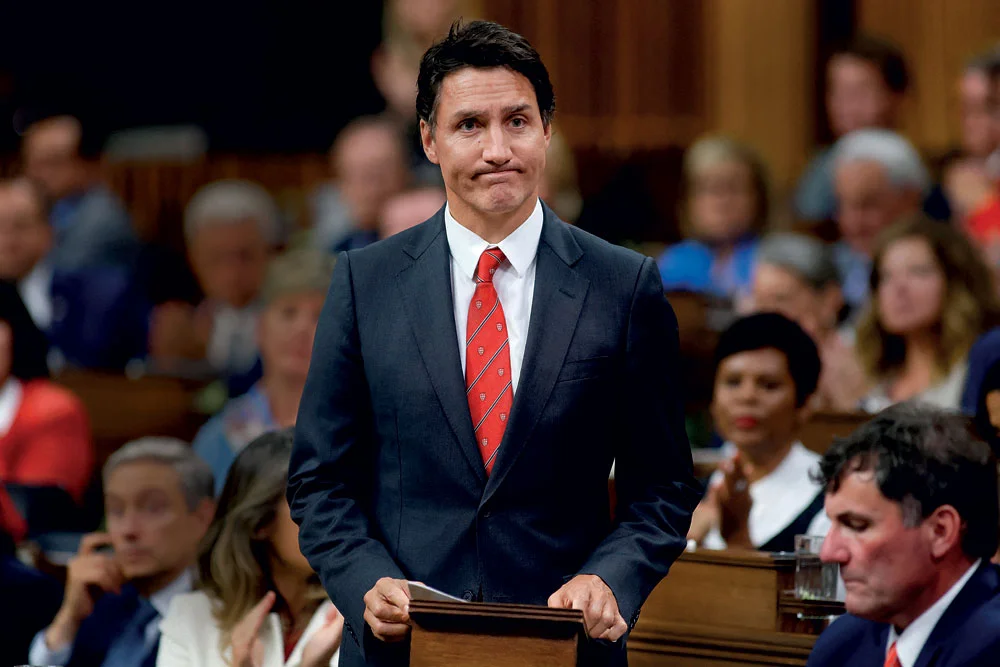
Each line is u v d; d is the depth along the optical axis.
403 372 5.29
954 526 5.68
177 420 14.06
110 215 18.53
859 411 9.30
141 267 18.41
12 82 24.80
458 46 5.25
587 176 21.25
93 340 17.05
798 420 8.60
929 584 5.74
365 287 5.48
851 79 15.70
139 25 25.94
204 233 16.58
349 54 25.06
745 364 8.48
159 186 22.30
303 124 24.55
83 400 14.18
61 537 9.88
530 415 5.20
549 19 21.34
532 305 5.32
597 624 4.88
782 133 20.92
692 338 13.20
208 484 8.14
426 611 4.82
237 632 7.11
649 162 21.25
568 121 21.42
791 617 7.07
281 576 7.30
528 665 4.77
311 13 25.08
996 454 6.70
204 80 25.77
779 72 20.91
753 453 8.56
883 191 13.87
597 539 5.35
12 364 11.80
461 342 5.36
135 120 26.03
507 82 5.19
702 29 21.14
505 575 5.17
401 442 5.30
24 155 19.20
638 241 17.88
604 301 5.34
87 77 26.12
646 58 21.27
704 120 21.19
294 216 20.89
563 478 5.24
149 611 7.93
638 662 7.28
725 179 14.48
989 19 19.80
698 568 7.23
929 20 20.06
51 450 11.71
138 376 14.69
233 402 11.80
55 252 18.33
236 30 25.61
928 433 5.72
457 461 5.21
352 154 16.52
